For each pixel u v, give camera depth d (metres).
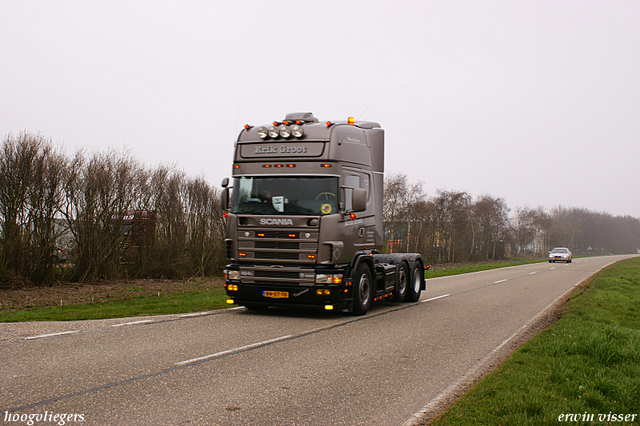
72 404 4.59
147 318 9.74
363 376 5.92
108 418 4.27
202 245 24.84
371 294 11.54
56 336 7.65
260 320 9.92
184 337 7.87
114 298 14.82
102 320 9.38
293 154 10.34
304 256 9.98
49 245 17.78
